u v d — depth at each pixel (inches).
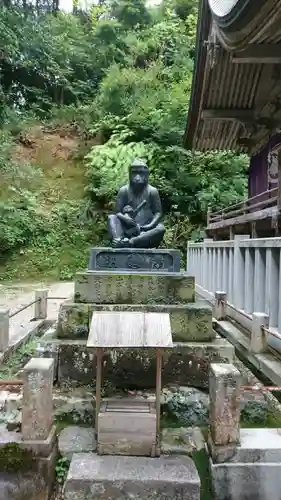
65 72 944.9
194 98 445.1
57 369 170.4
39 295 313.4
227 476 118.3
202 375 169.9
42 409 120.3
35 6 953.5
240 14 198.4
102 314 130.0
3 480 118.0
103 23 1006.4
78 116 898.7
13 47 788.6
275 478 119.0
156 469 116.8
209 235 597.0
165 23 924.6
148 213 217.8
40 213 709.3
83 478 112.2
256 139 497.7
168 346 119.3
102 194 701.3
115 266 203.5
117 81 828.0
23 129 859.4
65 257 665.0
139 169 215.9
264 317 207.9
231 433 120.0
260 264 232.8
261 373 199.5
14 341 235.6
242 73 399.5
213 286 355.6
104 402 130.4
